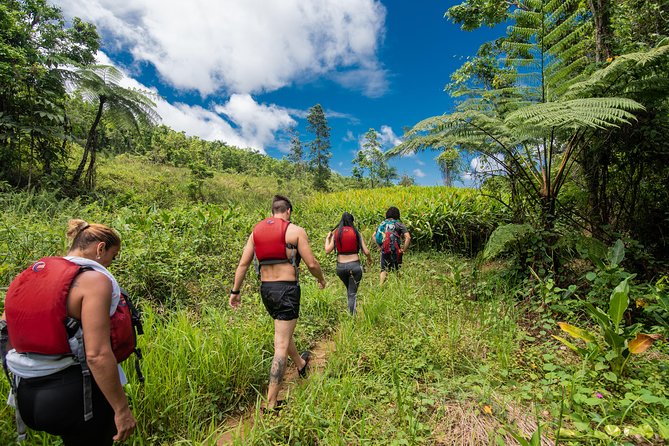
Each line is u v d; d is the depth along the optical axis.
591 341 2.66
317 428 2.18
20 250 4.48
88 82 12.29
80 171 12.72
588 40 5.22
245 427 2.25
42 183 10.86
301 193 25.12
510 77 5.23
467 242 7.71
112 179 16.02
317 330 4.14
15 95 10.77
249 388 2.88
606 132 4.25
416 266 6.47
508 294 4.31
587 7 5.27
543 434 2.17
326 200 13.36
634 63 3.71
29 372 1.42
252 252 2.90
